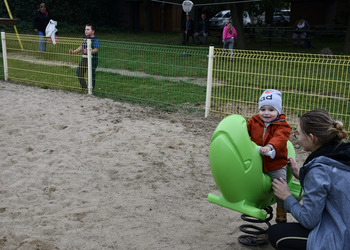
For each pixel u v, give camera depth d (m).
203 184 5.04
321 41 26.95
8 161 5.52
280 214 3.34
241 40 21.44
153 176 5.21
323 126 2.52
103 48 16.88
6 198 4.48
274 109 3.15
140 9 37.06
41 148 6.10
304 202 2.52
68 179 5.04
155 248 3.56
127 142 6.46
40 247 3.50
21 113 7.98
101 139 6.59
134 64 13.73
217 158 2.92
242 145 2.88
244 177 2.92
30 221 3.95
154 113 8.36
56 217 4.05
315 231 2.48
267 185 3.07
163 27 36.09
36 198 4.51
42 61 11.96
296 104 8.69
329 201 2.46
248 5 27.78
